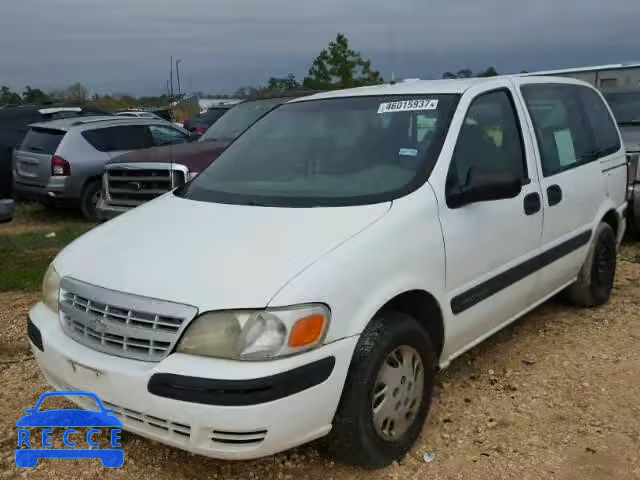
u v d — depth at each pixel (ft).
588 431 11.96
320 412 9.45
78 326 10.23
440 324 11.80
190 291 9.35
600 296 18.20
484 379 14.17
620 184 18.67
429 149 12.23
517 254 13.69
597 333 16.63
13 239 30.68
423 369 11.31
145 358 9.33
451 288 11.84
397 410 10.85
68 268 10.93
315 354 9.27
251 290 9.20
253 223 10.96
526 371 14.53
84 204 36.78
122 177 28.17
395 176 11.93
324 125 13.93
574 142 16.69
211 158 27.32
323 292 9.42
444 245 11.53
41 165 36.32
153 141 39.58
